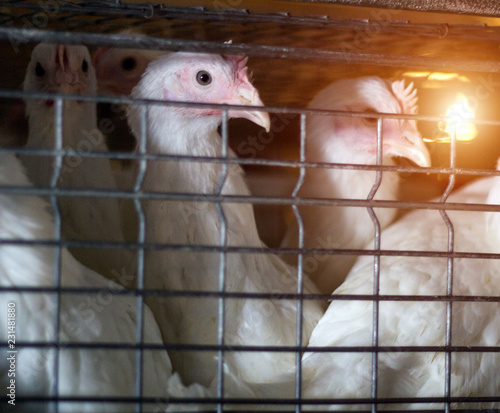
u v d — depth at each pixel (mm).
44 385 527
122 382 562
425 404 646
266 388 623
